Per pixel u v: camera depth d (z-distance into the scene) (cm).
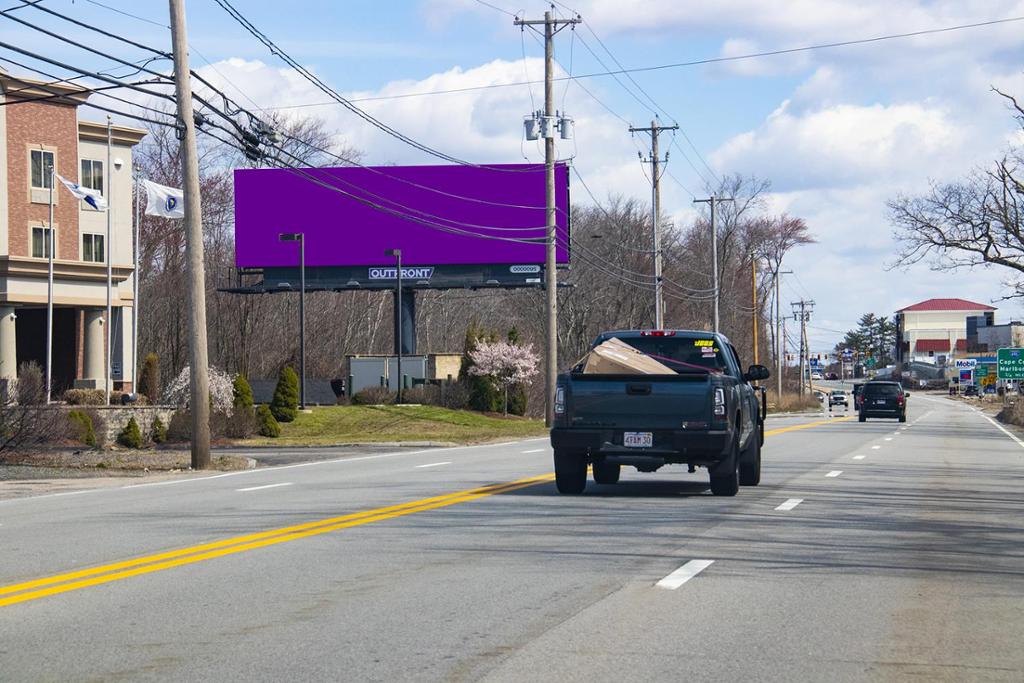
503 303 12862
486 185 8319
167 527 1730
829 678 863
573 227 11412
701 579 1273
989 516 1942
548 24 5631
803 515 1897
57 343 7300
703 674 870
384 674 862
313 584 1236
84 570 1330
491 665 890
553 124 5669
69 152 6856
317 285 8388
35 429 3675
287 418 6950
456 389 8025
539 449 4066
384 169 8356
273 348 10844
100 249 7012
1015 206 6400
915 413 11288
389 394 8056
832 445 4353
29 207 6688
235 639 977
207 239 10219
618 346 2184
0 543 1562
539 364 8950
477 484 2469
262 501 2125
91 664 894
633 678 856
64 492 2430
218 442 5406
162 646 953
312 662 898
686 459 2138
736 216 12988
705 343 2342
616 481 2503
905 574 1329
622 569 1334
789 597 1179
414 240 8338
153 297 10000
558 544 1534
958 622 1066
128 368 7194
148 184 5144
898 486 2525
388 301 12275
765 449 4038
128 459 3588
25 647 951
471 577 1277
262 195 8425
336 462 3447
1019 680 863
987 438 5428
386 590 1200
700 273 12625
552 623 1044
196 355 3259
